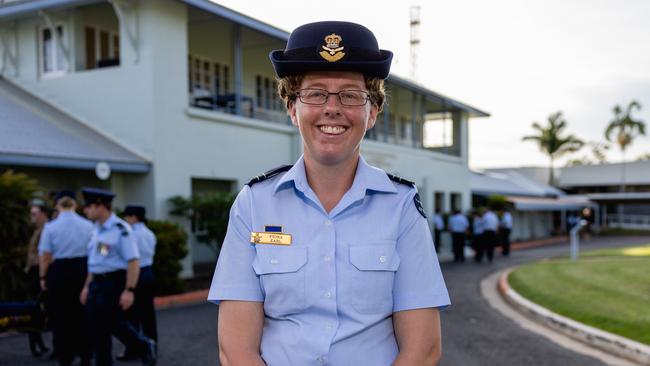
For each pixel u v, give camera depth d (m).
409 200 1.85
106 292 5.35
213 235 12.30
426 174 23.70
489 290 12.00
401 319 1.74
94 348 5.35
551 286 10.90
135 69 12.48
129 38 12.44
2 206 8.20
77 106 13.36
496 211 26.92
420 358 1.69
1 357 6.31
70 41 13.55
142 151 12.38
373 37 1.81
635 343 6.36
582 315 8.01
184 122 12.98
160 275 9.98
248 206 1.83
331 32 1.75
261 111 17.73
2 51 14.70
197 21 14.51
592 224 45.19
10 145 10.23
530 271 13.88
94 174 12.38
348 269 1.71
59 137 11.71
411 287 1.75
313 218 1.77
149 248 6.34
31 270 7.33
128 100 12.56
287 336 1.69
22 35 14.36
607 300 8.93
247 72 18.17
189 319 8.38
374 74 1.77
